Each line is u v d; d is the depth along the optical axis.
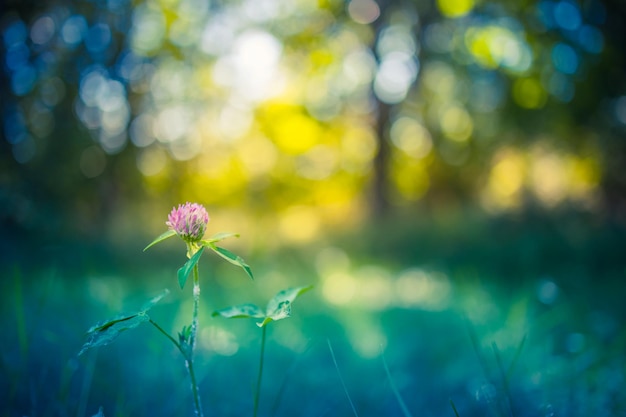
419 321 4.29
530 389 2.40
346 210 15.84
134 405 2.08
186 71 10.02
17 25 6.31
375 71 13.80
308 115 16.70
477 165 12.95
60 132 6.64
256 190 16.59
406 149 17.22
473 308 4.37
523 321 3.48
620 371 2.55
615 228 6.96
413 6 12.37
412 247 8.79
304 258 8.54
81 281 4.31
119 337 2.92
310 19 13.06
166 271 6.04
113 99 7.85
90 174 7.19
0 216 5.56
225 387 2.46
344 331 3.88
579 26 7.65
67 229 6.52
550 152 9.27
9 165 6.01
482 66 10.35
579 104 7.89
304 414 2.25
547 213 8.02
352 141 18.67
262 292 5.24
